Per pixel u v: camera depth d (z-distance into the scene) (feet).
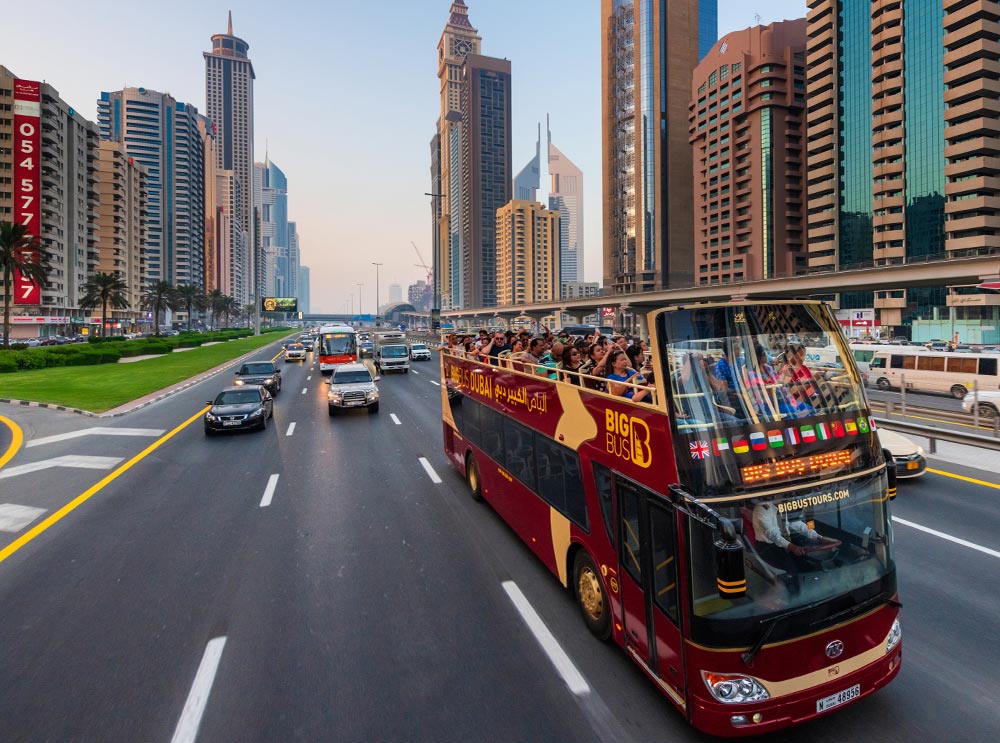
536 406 23.18
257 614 20.33
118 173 432.25
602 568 17.37
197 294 461.37
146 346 190.39
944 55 286.87
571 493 19.57
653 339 13.91
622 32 547.08
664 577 13.74
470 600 21.16
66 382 100.42
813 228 364.58
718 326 13.92
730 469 12.81
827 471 13.58
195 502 33.68
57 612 20.57
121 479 38.86
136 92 625.41
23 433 55.83
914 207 303.68
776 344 14.06
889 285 164.55
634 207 539.29
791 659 12.62
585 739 13.84
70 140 365.40
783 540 12.86
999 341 262.67
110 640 18.67
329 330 134.41
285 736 14.12
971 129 273.13
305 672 16.80
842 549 13.43
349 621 19.76
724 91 412.98
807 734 13.98
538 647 17.92
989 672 16.35
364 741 13.89
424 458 44.91
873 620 13.64
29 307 328.29
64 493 35.58
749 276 396.57
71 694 15.88
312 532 28.58
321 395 86.48
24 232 176.14
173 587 22.54
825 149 354.95
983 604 20.21
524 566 24.18
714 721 12.36
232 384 101.96
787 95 384.88
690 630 12.66
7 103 318.24
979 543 25.62
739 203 407.85
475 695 15.62
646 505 14.33
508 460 27.25
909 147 305.53
